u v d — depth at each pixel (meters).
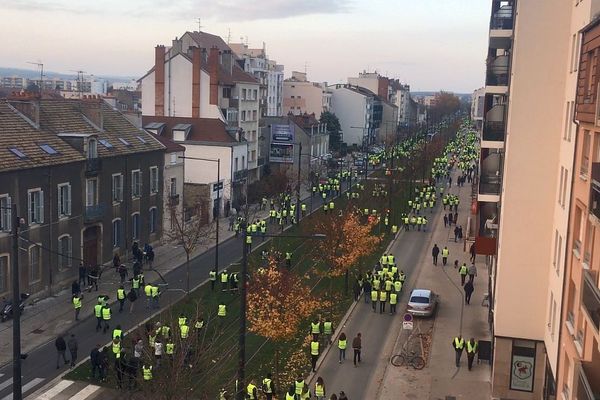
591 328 15.91
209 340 29.25
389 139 123.81
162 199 49.66
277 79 139.88
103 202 41.41
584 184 19.03
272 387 23.11
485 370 28.00
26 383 24.97
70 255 38.22
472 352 27.88
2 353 27.88
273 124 86.62
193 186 59.25
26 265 34.16
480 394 25.59
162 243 50.16
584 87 19.22
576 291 19.20
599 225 15.91
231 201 64.31
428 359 29.05
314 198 76.06
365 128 139.25
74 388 24.66
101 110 43.66
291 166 84.69
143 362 24.41
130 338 28.73
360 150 131.00
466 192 83.25
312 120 100.31
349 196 72.81
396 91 197.75
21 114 37.66
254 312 27.09
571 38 23.30
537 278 24.91
